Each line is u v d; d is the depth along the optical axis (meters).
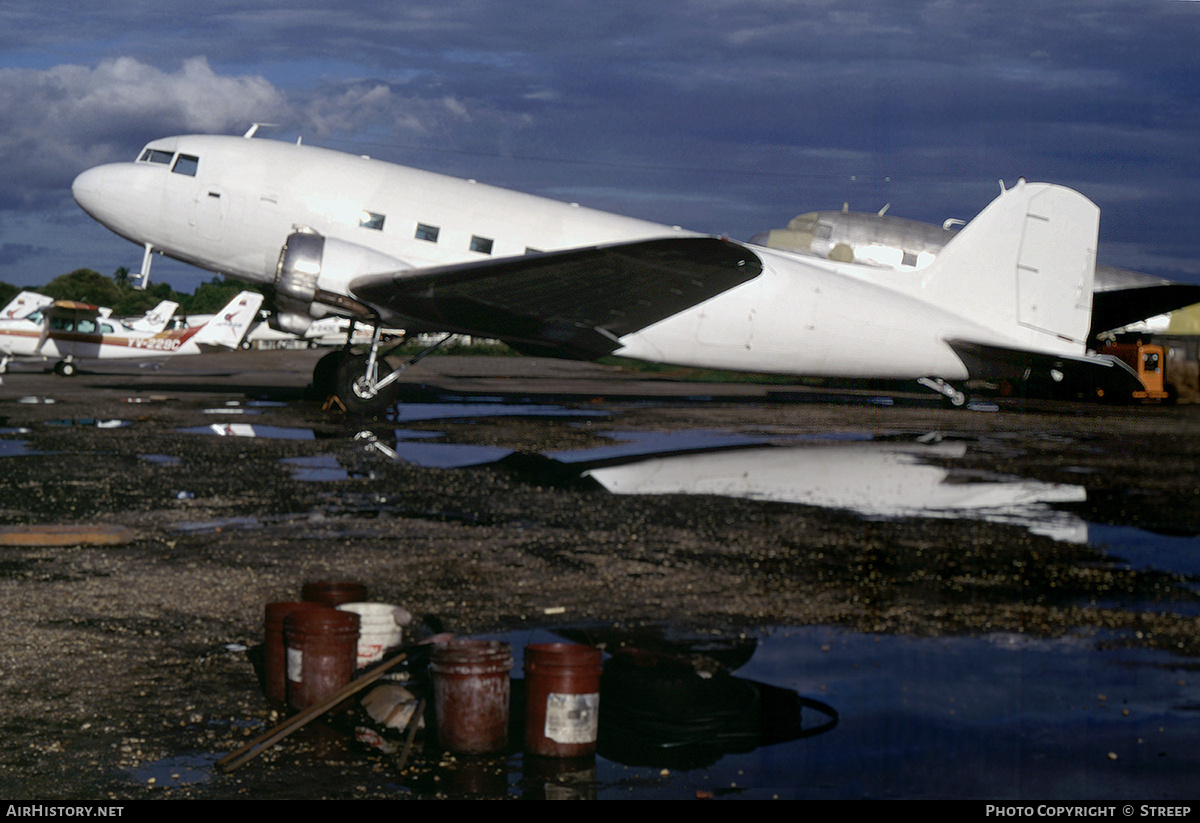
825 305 18.25
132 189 16.47
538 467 11.09
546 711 3.87
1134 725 4.23
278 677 4.34
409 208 16.62
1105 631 5.51
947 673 4.80
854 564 6.92
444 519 8.15
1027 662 4.97
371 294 15.36
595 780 3.69
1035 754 3.89
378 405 16.34
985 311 19.45
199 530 7.54
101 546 7.00
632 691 4.32
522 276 15.12
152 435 13.23
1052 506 9.41
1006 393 28.14
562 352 18.05
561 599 5.88
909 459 12.62
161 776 3.62
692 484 10.18
